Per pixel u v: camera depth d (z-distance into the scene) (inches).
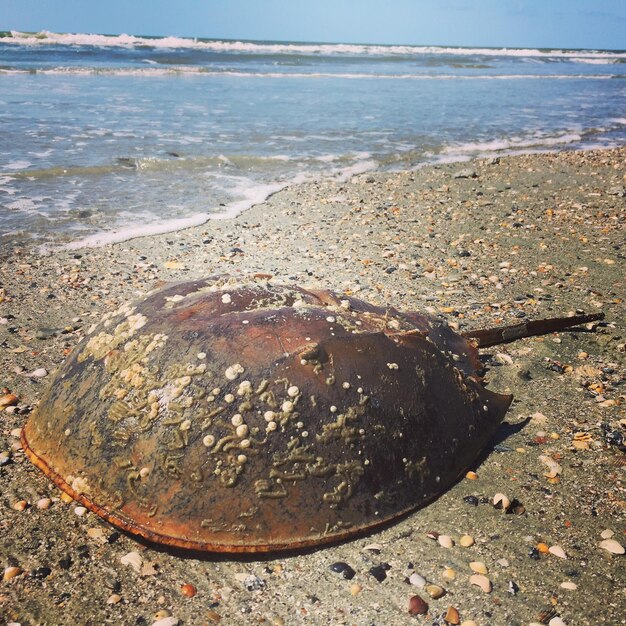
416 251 34.1
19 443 18.1
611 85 133.7
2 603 13.3
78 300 27.6
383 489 14.8
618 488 16.7
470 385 17.8
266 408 13.8
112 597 13.5
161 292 17.0
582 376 22.0
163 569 14.1
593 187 46.7
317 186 46.3
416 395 15.6
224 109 76.3
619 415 19.9
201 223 37.5
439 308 27.2
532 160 55.9
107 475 14.0
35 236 34.2
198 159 51.3
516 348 23.8
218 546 13.4
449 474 16.1
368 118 75.9
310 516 13.9
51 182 43.6
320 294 17.5
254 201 42.1
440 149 60.1
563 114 87.0
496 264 32.2
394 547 14.7
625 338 24.5
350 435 14.3
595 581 14.0
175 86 94.7
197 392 13.9
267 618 13.1
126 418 14.1
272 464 13.7
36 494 16.2
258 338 14.6
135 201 40.9
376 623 13.1
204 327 14.9
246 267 31.5
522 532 15.2
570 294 28.6
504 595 13.6
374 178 48.6
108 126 61.9
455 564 14.3
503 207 41.9
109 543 14.8
